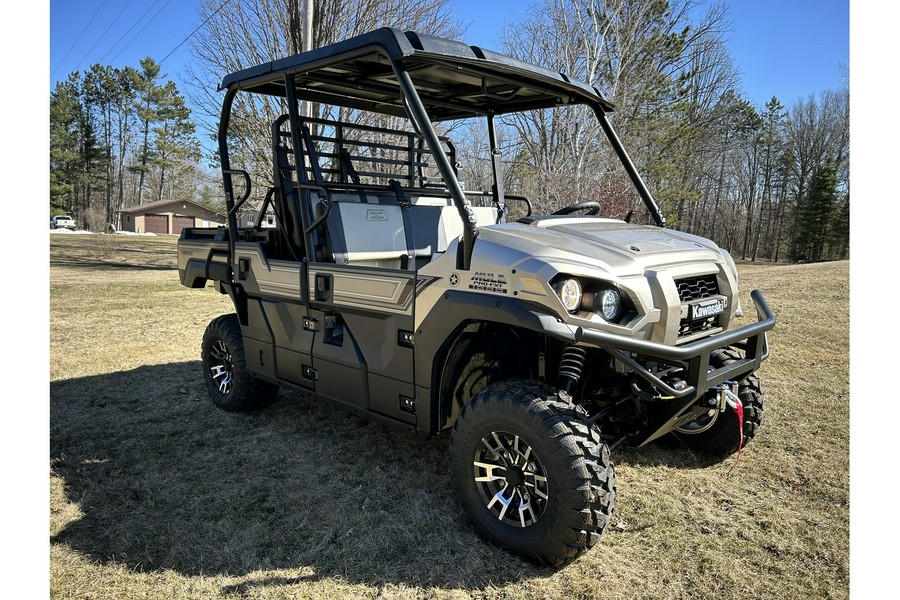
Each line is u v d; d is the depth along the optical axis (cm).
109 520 292
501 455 265
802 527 283
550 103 402
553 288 236
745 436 347
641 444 292
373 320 313
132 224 5759
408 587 240
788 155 4547
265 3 1477
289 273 357
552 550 242
